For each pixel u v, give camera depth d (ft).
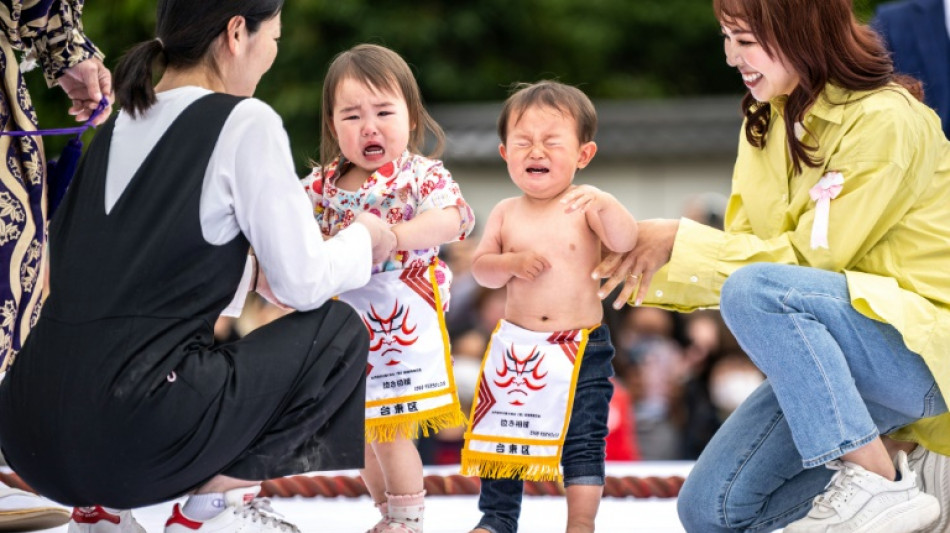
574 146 21.66
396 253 21.40
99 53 23.80
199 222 17.58
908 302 19.33
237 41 18.67
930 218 20.06
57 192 22.98
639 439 44.16
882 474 19.33
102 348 17.39
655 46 89.35
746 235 20.58
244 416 17.84
